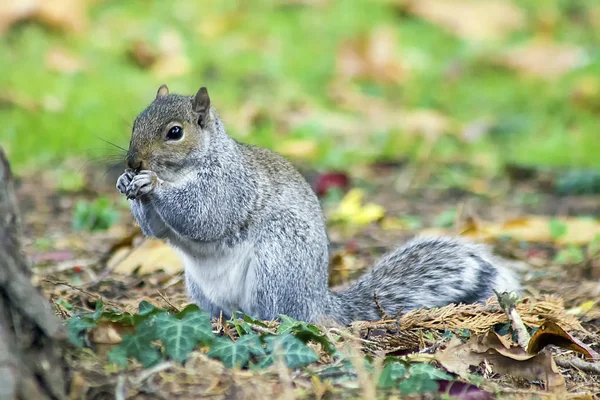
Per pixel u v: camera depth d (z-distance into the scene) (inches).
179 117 336.5
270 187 341.4
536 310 306.0
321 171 652.7
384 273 351.6
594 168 653.9
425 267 348.5
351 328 304.5
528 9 1005.8
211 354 246.5
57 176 625.0
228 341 249.8
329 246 364.2
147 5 935.0
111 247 431.8
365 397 223.9
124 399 222.7
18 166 643.5
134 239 439.8
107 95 756.6
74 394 218.2
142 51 829.2
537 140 746.2
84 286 371.2
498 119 788.0
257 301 336.2
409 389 234.5
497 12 976.9
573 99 821.2
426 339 282.7
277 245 336.5
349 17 965.2
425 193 624.4
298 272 335.9
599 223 487.5
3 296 204.4
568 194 616.1
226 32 917.2
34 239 478.0
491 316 295.6
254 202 338.0
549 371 253.0
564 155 708.7
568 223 487.5
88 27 877.2
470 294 342.6
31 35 837.2
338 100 805.2
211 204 336.2
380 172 672.4
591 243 447.2
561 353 285.9
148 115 339.6
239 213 337.7
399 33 948.6
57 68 788.0
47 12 850.1
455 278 343.9
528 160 699.4
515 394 242.7
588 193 614.2
